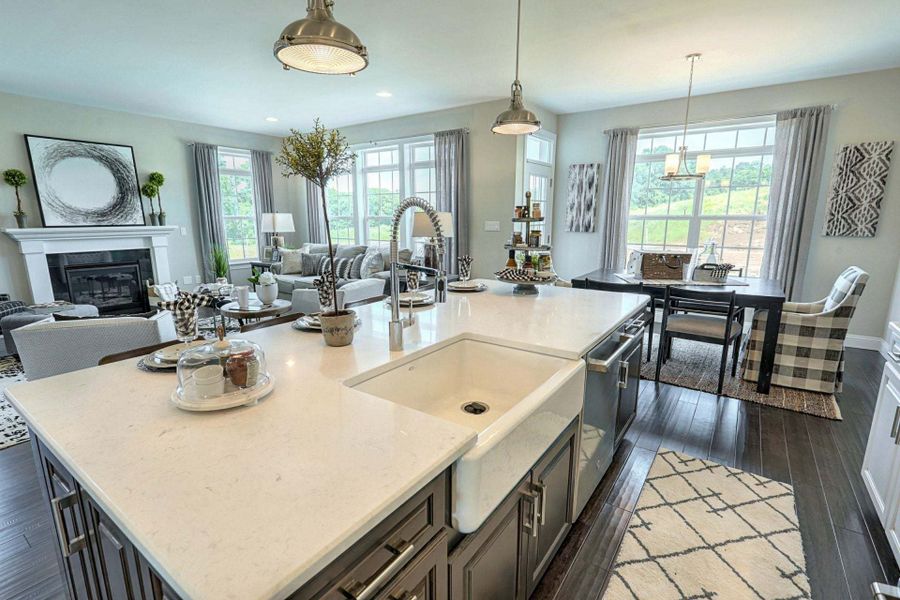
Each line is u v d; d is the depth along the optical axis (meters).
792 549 1.76
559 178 5.94
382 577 0.75
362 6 2.79
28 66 3.81
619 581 1.62
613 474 2.29
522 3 2.74
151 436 0.93
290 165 1.48
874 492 1.87
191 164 6.22
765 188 4.78
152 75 4.08
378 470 0.81
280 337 1.72
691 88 4.59
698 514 1.98
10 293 4.76
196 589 0.55
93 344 2.47
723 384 3.48
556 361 1.59
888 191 4.06
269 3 2.71
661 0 2.70
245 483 0.76
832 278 4.41
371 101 5.12
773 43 3.37
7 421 2.87
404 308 2.25
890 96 3.96
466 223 5.63
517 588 1.30
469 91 4.73
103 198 5.36
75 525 0.99
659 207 5.41
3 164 4.66
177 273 6.21
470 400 1.75
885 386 1.88
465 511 0.95
